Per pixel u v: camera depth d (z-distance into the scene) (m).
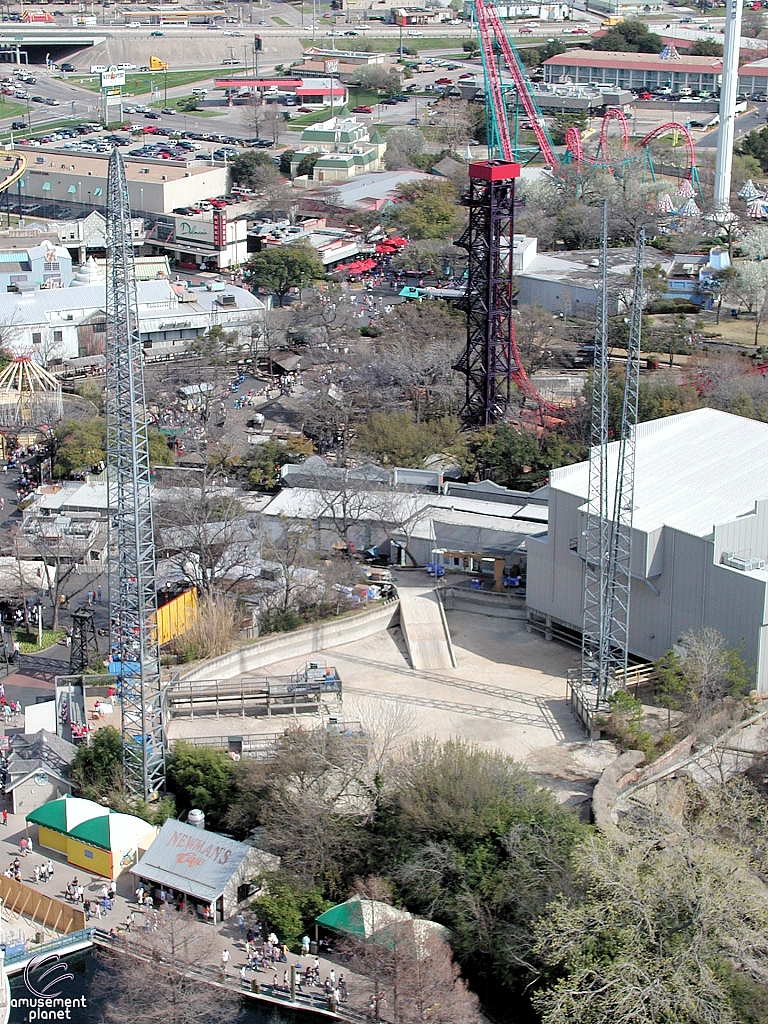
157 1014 144.50
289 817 168.12
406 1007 143.62
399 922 150.38
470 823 162.88
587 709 196.00
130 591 186.75
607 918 145.50
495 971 152.12
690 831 157.75
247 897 165.12
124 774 179.12
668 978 140.75
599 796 173.75
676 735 192.50
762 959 145.75
